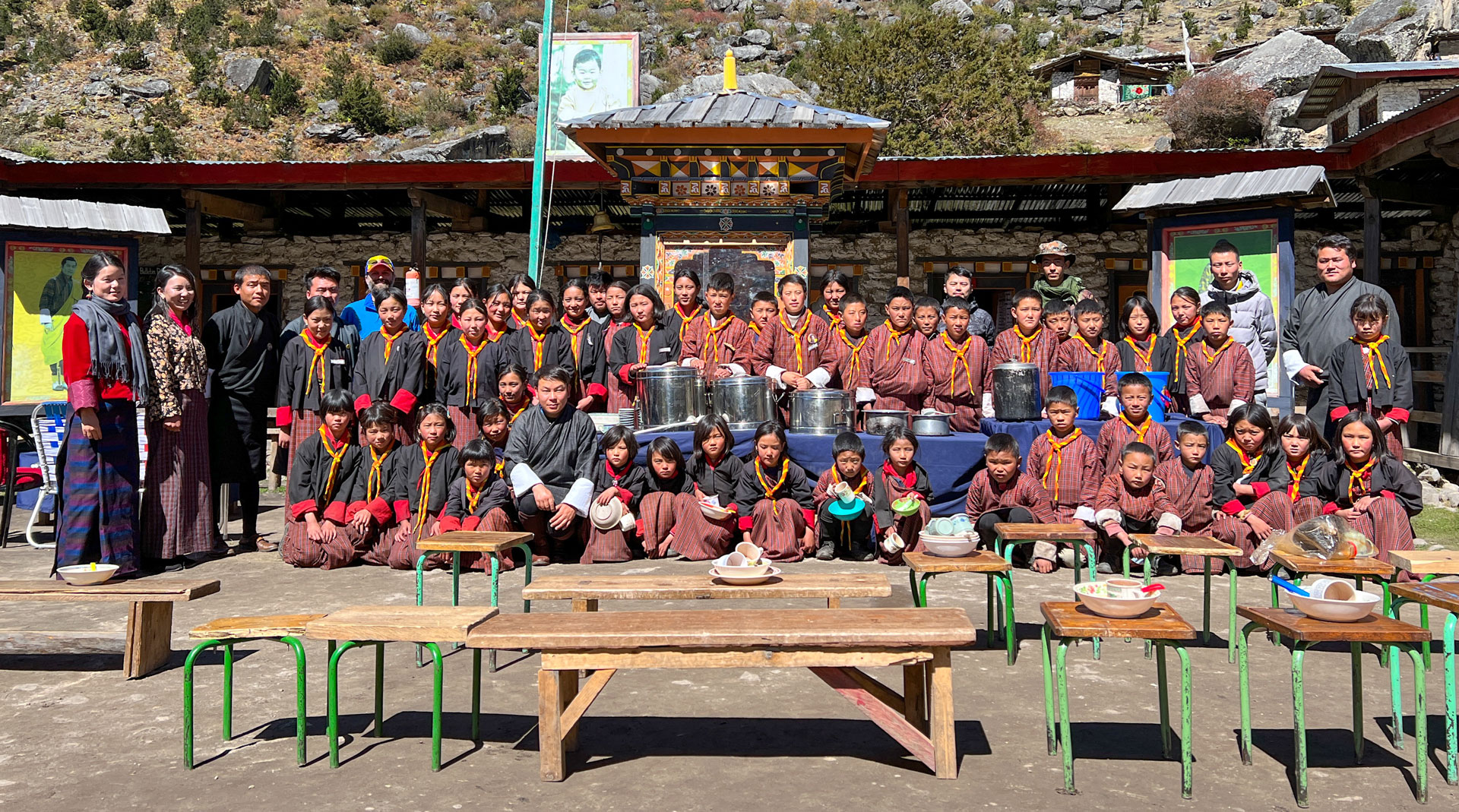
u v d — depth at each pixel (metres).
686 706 3.99
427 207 13.41
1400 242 14.88
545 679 3.24
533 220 10.35
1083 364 7.70
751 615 3.41
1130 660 4.60
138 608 4.42
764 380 7.24
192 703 3.67
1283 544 4.58
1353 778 3.25
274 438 11.02
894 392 7.74
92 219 9.70
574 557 6.92
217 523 7.37
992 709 3.91
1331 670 4.44
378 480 6.81
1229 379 7.18
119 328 5.77
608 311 8.70
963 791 3.14
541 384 6.70
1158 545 4.67
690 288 8.01
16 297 9.56
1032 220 15.64
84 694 4.23
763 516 6.71
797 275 8.63
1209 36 55.25
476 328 7.51
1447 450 9.72
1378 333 6.46
